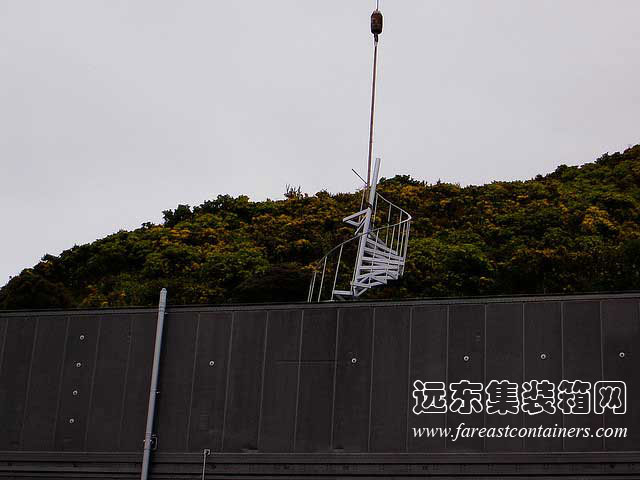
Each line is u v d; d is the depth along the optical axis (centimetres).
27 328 1812
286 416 1617
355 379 1599
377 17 2866
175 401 1683
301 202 4231
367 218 2512
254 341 1672
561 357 1506
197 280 3422
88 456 1705
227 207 4250
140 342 1742
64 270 3838
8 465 1739
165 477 1650
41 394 1766
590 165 4697
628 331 1488
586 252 3297
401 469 1538
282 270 2989
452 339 1568
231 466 1622
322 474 1573
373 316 1620
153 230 3953
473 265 3234
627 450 1445
